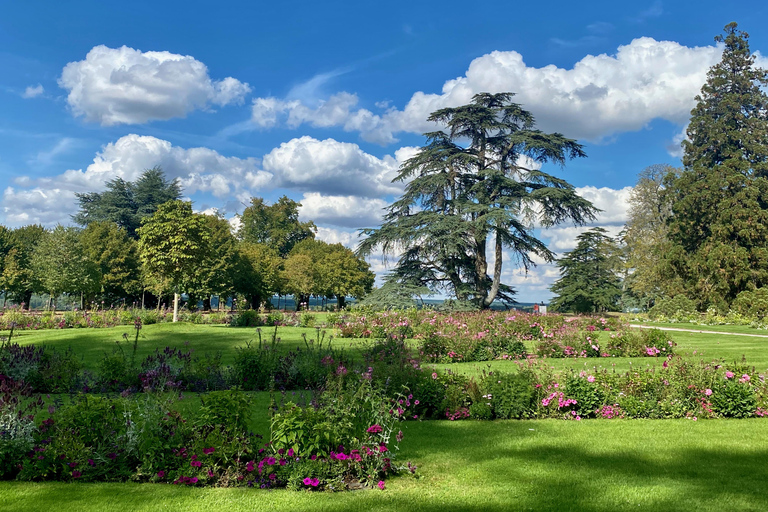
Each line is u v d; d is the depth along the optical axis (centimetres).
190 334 2238
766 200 3906
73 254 3900
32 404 661
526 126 3562
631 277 5462
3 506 495
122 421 606
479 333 1677
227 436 589
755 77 4416
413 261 3534
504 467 636
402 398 866
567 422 856
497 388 893
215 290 4491
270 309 5900
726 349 1766
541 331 1978
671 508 516
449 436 773
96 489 539
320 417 598
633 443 735
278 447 575
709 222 4109
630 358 1570
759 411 894
